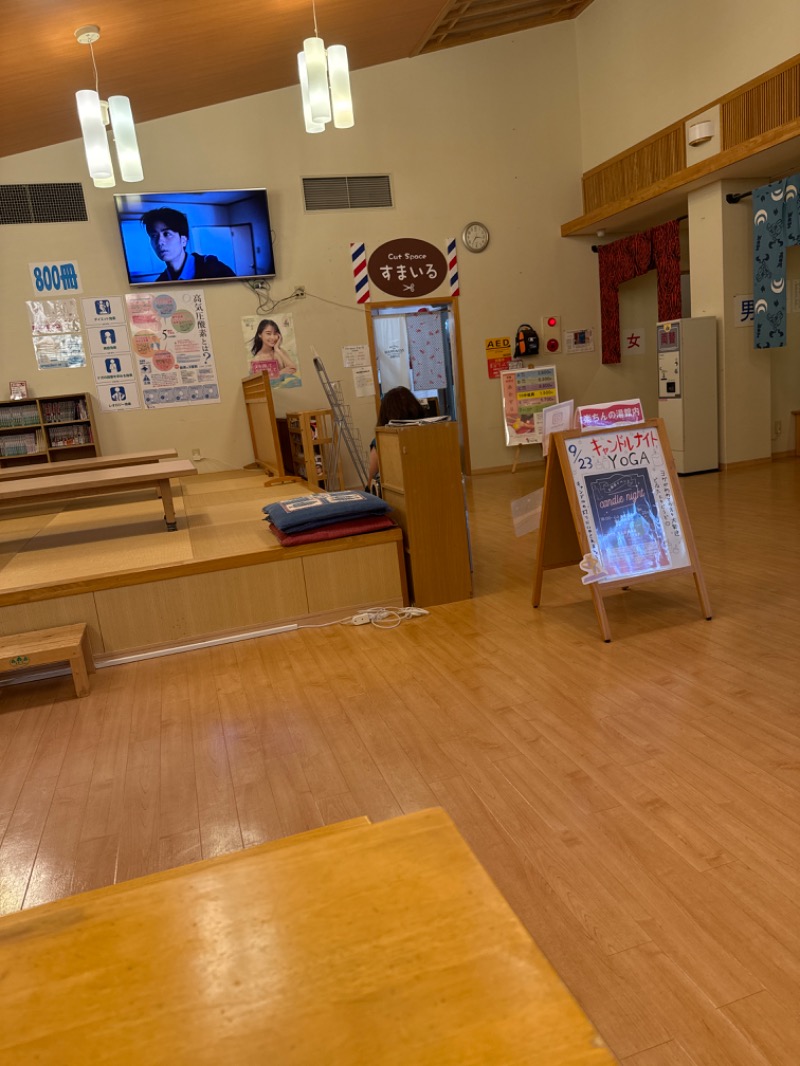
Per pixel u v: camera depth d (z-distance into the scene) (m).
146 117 6.77
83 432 7.08
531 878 1.61
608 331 8.10
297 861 0.66
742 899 1.50
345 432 7.33
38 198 6.80
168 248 6.99
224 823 1.94
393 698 2.61
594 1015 1.26
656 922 1.45
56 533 4.56
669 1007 1.26
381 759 2.19
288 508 3.60
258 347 7.42
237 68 6.24
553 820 1.81
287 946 0.56
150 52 5.30
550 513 3.33
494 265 7.91
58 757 2.40
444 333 8.02
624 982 1.32
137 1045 0.49
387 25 6.29
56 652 2.82
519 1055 0.46
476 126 7.68
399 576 3.59
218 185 7.13
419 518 3.55
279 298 7.42
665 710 2.32
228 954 0.56
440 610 3.55
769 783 1.89
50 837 1.95
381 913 0.59
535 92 7.76
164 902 0.62
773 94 5.53
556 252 8.05
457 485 3.59
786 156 5.70
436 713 2.46
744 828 1.72
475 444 8.14
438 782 2.04
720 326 6.67
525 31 7.65
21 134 6.20
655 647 2.84
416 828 0.69
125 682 3.00
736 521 4.84
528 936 0.55
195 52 5.58
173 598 3.29
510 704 2.47
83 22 4.56
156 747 2.41
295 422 7.08
